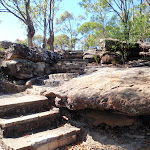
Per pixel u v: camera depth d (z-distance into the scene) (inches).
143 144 88.0
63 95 110.0
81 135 108.0
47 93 136.3
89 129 109.7
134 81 92.7
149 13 255.6
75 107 103.1
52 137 93.7
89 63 275.7
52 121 118.3
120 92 85.9
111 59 247.8
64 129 108.7
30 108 124.3
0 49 242.7
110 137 98.4
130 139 94.3
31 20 375.9
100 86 98.2
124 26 246.7
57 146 96.4
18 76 185.5
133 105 79.1
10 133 95.6
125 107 81.0
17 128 98.9
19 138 92.8
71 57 312.3
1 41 256.4
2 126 95.2
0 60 199.9
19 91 170.6
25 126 102.9
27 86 176.6
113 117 106.6
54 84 166.2
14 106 115.7
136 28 241.9
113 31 246.1
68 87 117.5
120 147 89.2
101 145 94.3
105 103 88.1
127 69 120.1
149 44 253.6
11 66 184.1
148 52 244.2
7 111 112.3
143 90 83.2
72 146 99.2
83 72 151.9
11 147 80.4
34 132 103.5
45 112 122.4
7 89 164.4
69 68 229.8
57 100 115.2
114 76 105.2
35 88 159.3
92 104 93.7
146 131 98.2
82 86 107.7
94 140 99.4
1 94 154.3
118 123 105.0
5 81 173.2
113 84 95.0
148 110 76.7
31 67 196.2
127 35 245.4
